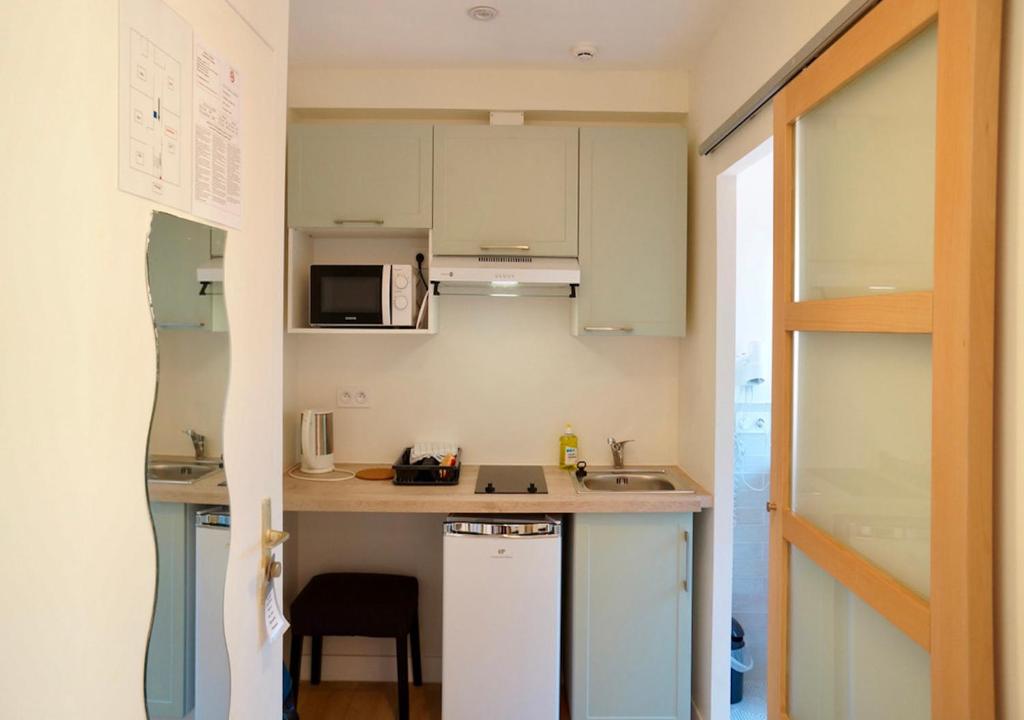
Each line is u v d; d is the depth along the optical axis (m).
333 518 2.97
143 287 0.83
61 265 0.69
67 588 0.70
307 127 2.66
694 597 2.68
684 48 2.56
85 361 0.72
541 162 2.67
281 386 1.36
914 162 1.13
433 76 2.76
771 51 1.89
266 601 1.28
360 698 2.79
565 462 2.91
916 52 1.13
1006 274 0.94
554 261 2.66
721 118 2.36
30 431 0.65
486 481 2.68
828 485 1.43
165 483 0.90
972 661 0.94
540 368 2.99
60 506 0.69
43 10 0.66
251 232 1.21
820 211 1.49
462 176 2.66
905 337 1.16
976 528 0.94
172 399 0.91
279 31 1.34
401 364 2.99
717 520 2.45
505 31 2.42
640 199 2.68
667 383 3.00
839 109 1.40
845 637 1.36
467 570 2.38
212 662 1.06
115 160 0.77
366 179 2.66
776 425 1.66
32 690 0.65
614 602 2.48
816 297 1.50
